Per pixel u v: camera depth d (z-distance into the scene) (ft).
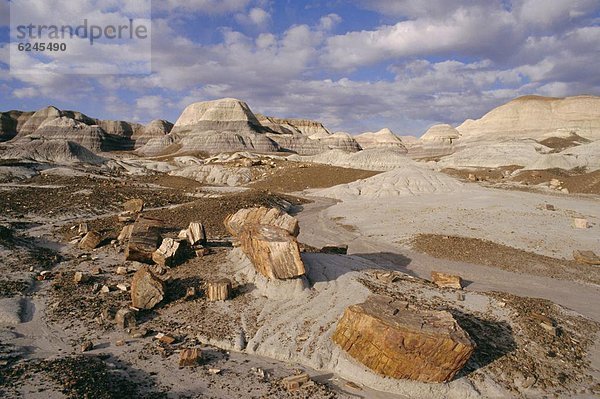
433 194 162.30
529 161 261.65
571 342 51.80
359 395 40.32
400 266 87.10
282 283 59.11
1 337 46.14
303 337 49.29
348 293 58.85
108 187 164.55
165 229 89.86
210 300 57.47
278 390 39.45
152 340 48.21
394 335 41.73
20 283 61.11
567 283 78.74
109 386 36.86
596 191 171.32
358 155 294.05
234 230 76.69
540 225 114.42
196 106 568.82
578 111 396.16
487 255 93.25
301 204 168.96
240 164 262.26
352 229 122.93
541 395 42.27
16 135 522.06
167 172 260.83
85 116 583.58
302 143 477.77
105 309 54.13
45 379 36.55
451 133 486.38
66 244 86.74
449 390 41.60
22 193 134.72
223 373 41.88
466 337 41.34
